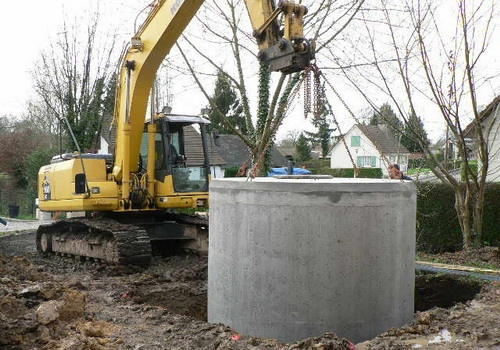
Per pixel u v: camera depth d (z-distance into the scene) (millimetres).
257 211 5438
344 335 5285
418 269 8438
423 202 13852
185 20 9438
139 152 11086
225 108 36031
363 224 5285
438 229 13711
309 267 5270
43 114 41688
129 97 10422
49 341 5039
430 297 7793
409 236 5691
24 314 5633
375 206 5320
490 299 5844
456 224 13531
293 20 5828
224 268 5789
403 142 15398
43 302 6055
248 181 5566
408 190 5621
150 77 10320
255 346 4824
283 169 15586
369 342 4727
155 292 8219
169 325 5898
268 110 12906
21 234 19984
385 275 5406
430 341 4641
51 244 13125
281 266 5332
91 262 11367
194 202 11414
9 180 37281
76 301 6105
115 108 11344
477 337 4598
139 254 10133
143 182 11203
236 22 13305
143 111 10641
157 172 11391
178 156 11492
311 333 5289
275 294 5371
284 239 5316
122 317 6297
